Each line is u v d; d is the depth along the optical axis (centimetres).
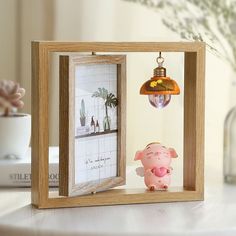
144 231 124
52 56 231
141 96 226
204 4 176
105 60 139
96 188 141
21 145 158
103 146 142
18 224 127
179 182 157
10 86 156
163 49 140
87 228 125
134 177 161
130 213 135
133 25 228
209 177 166
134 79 225
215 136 223
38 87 134
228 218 133
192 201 145
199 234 124
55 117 234
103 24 229
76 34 231
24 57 236
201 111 144
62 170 137
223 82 221
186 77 145
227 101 222
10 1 235
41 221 129
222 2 171
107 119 142
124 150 145
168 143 225
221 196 149
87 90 138
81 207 138
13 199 144
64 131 135
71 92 134
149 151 145
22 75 237
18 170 153
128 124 226
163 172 145
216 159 185
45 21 233
